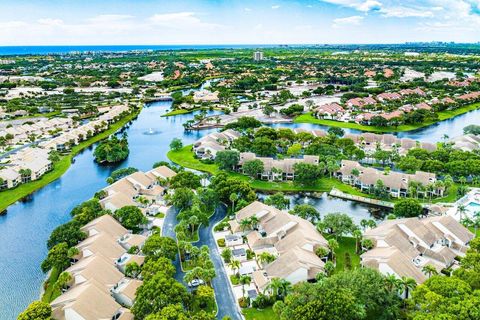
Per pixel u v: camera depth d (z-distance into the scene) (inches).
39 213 6368.1
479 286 3811.5
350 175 7440.9
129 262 4591.5
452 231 5226.4
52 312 3727.9
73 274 4222.4
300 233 4970.5
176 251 4648.1
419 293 3624.5
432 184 6579.7
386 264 4274.1
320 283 3747.5
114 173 7288.4
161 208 6422.2
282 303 3720.5
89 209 5541.3
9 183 7298.2
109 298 3882.9
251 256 4970.5
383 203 6535.4
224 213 6240.2
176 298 3695.9
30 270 4805.6
